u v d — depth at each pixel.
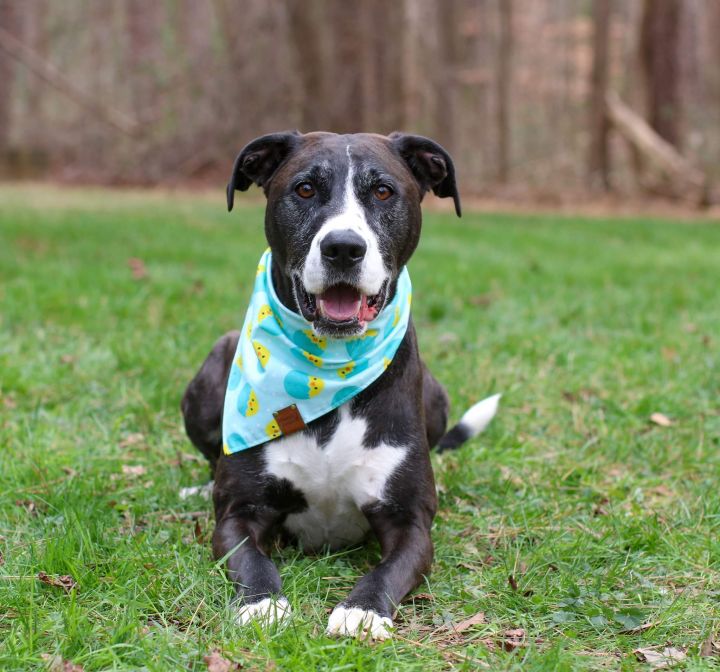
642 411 5.24
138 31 27.59
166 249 10.21
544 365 6.09
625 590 3.21
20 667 2.56
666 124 22.42
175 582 3.06
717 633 2.92
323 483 3.38
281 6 23.16
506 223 15.67
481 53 27.91
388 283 3.35
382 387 3.39
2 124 26.58
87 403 5.12
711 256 11.51
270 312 3.48
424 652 2.73
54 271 8.48
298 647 2.64
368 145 3.45
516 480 4.28
